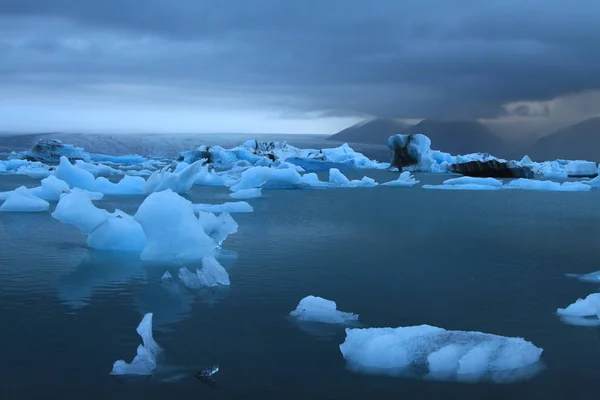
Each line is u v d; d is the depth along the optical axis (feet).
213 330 17.72
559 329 18.15
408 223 39.70
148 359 15.08
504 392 13.92
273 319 18.78
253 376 14.55
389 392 13.83
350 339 16.30
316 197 57.98
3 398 13.28
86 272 24.57
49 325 18.08
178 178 58.75
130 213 44.34
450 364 15.06
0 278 23.56
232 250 29.50
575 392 13.96
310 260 27.32
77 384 14.03
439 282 23.59
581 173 110.73
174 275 24.25
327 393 13.74
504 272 25.43
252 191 57.31
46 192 50.85
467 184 69.87
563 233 36.09
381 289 22.44
